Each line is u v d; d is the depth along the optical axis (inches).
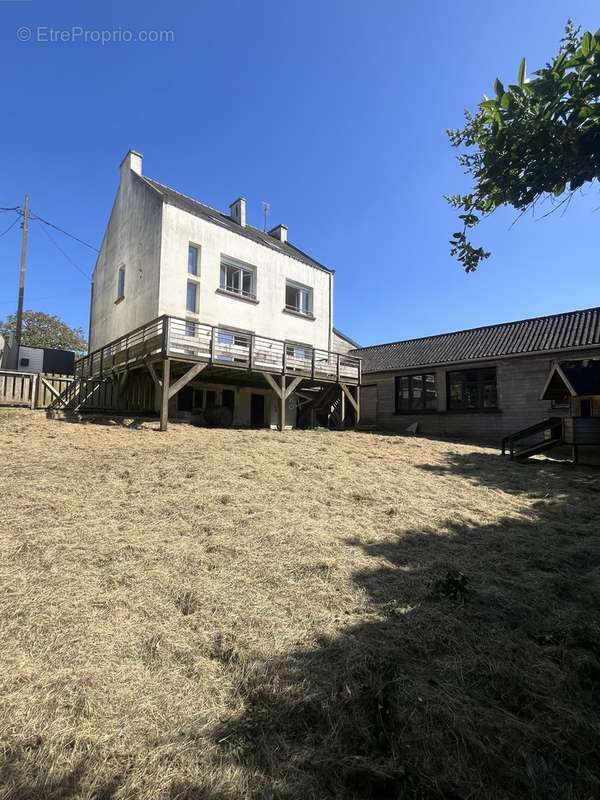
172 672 95.8
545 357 565.6
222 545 160.2
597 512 238.7
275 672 95.6
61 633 106.4
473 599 129.9
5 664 95.4
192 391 579.8
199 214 562.9
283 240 789.9
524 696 91.0
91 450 312.0
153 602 122.3
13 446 307.1
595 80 71.4
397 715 83.7
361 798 68.6
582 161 76.7
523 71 76.8
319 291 724.0
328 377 627.5
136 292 573.0
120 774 71.4
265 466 294.2
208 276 567.2
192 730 80.6
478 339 680.4
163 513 190.1
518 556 168.4
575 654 104.4
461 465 377.1
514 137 78.9
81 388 531.5
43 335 1159.0
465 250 98.3
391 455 405.4
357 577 141.9
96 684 90.7
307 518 195.8
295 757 75.2
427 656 102.3
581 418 379.2
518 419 583.2
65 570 136.6
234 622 114.5
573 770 74.8
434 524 201.3
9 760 73.1
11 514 177.6
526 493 281.1
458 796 69.3
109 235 693.9
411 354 740.7
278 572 142.8
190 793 68.6
